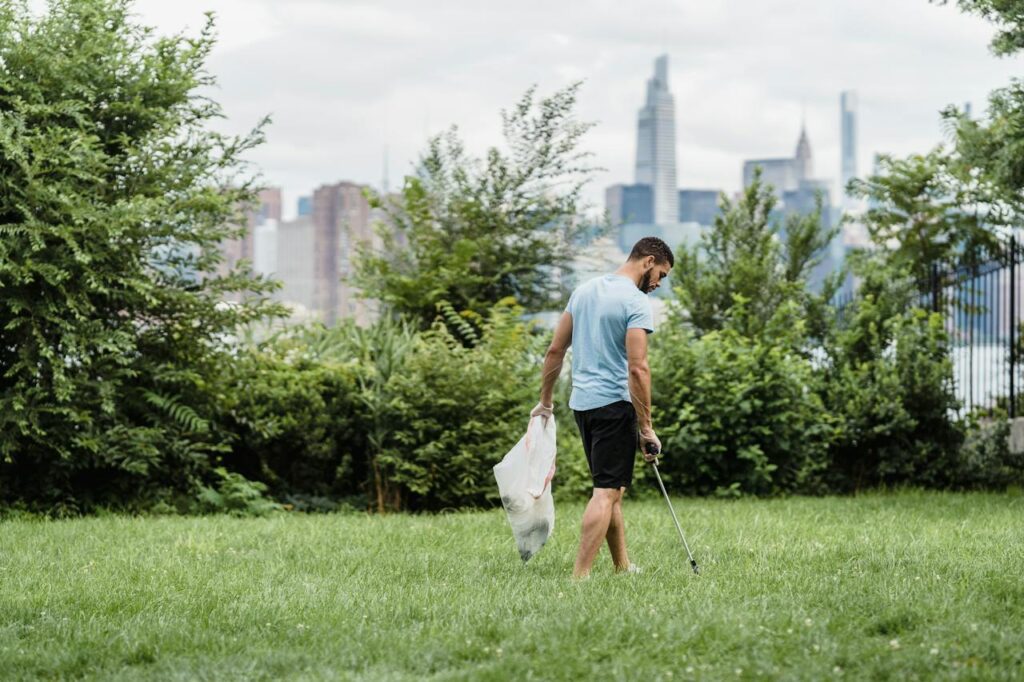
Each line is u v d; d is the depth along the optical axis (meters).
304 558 7.74
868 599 5.71
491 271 19.58
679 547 8.08
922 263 18.92
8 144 10.60
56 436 11.28
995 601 5.74
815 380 14.18
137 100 11.75
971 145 13.87
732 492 13.18
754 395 13.25
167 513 11.53
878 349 15.09
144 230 11.54
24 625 5.66
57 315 11.28
